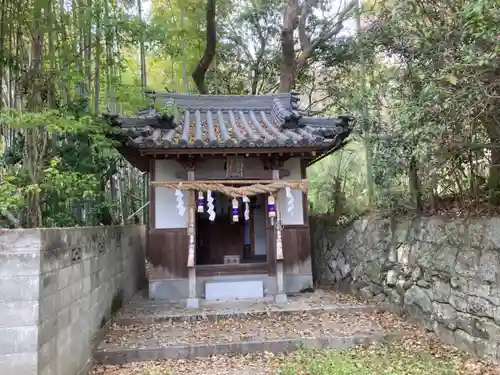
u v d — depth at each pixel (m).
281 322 5.43
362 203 7.56
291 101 8.05
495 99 3.31
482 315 3.98
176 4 9.71
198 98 8.02
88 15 4.89
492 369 3.66
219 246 8.23
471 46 3.25
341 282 7.43
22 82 4.35
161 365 4.27
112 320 5.43
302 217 7.17
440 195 5.35
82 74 4.97
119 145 5.81
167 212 6.79
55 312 3.16
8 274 2.77
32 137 4.25
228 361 4.35
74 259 3.76
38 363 2.76
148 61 11.77
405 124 4.02
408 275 5.37
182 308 6.03
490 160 4.29
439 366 3.87
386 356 4.23
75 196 4.81
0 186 3.59
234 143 5.92
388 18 4.82
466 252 4.27
